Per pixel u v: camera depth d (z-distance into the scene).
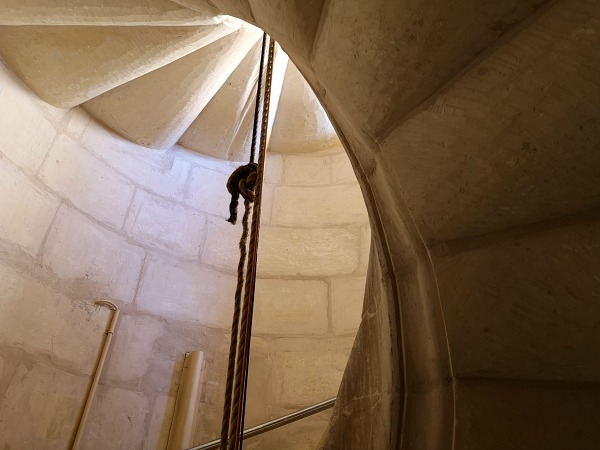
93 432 1.51
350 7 0.60
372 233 0.69
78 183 1.85
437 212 0.54
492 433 0.45
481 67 0.50
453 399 0.49
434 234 0.54
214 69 2.01
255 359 1.83
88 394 1.55
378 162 0.63
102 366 1.61
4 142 1.64
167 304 1.87
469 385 0.48
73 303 1.65
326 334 1.89
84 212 1.82
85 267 1.74
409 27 0.54
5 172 1.60
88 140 1.97
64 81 1.81
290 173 2.39
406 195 0.56
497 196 0.49
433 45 0.53
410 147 0.57
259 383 1.78
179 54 1.84
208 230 2.13
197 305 1.92
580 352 0.43
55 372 1.50
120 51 1.77
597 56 0.42
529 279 0.46
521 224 0.48
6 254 1.51
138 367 1.70
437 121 0.54
